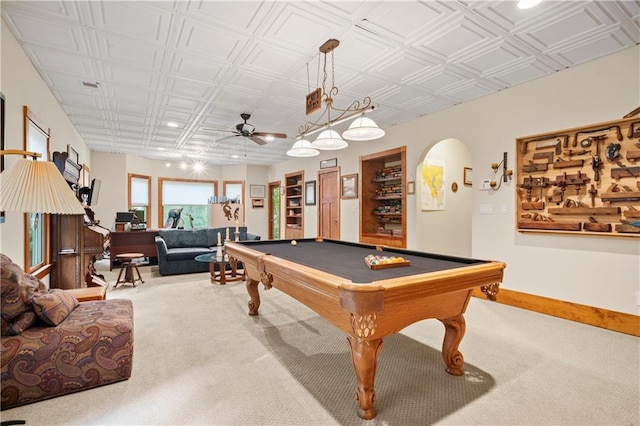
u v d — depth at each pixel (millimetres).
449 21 2461
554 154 3344
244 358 2365
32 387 1785
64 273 3430
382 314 1683
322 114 4758
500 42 2762
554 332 2885
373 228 6062
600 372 2168
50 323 1916
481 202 4012
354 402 1821
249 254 2797
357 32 2607
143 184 8602
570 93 3229
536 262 3498
